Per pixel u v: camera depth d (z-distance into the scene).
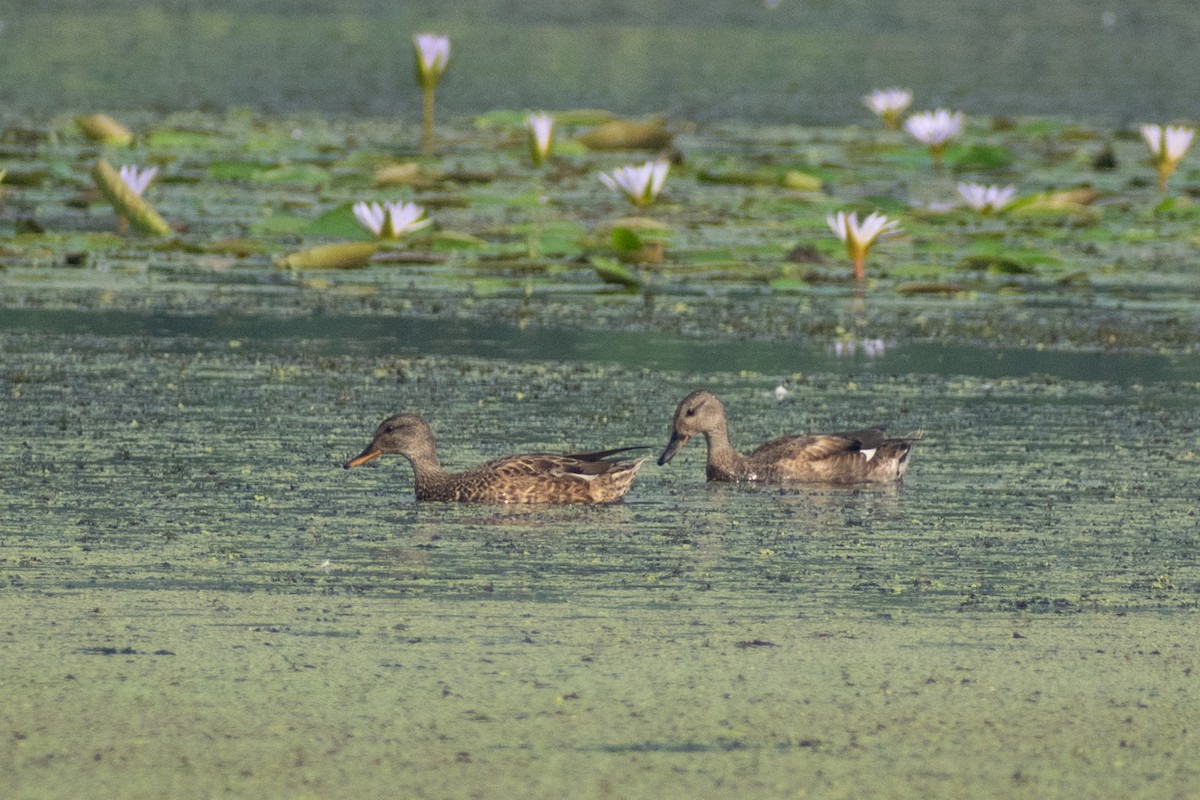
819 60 45.62
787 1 62.94
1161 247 24.64
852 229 21.12
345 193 25.83
